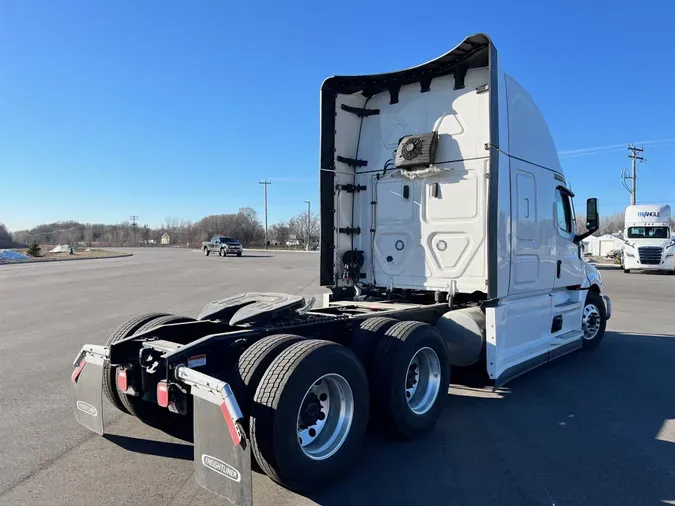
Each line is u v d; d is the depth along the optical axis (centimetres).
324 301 655
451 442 445
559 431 473
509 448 432
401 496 346
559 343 685
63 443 430
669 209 2936
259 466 334
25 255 4441
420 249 617
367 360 438
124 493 343
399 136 646
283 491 354
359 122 684
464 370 644
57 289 1781
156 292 1678
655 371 703
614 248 6316
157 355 381
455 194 588
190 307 1291
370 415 432
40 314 1173
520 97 606
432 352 466
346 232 675
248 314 434
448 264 591
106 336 903
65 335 914
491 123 526
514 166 582
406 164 609
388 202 651
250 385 337
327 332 460
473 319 546
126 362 405
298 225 9012
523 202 604
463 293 596
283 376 327
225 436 298
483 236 562
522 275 598
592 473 383
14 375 643
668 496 348
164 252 6278
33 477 367
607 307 877
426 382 471
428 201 611
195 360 358
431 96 618
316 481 340
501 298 553
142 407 446
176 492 345
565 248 724
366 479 372
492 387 555
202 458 312
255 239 9800
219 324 468
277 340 365
